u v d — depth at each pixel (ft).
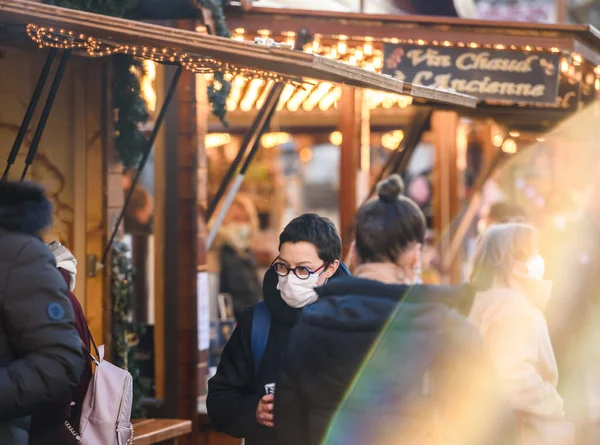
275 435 18.71
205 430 33.40
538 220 50.57
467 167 79.61
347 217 44.98
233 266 53.88
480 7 55.83
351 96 44.39
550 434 23.26
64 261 20.10
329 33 33.06
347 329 16.70
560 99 40.29
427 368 16.46
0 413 16.97
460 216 61.67
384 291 16.83
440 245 61.16
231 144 68.13
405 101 39.32
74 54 29.45
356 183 44.83
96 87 30.50
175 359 33.40
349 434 16.58
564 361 29.35
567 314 29.58
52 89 23.20
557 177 56.44
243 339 19.89
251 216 66.28
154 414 33.40
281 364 17.52
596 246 31.50
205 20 30.19
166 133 33.42
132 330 31.14
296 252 19.04
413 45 33.63
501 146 58.75
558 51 34.19
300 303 19.15
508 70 34.22
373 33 33.35
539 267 24.08
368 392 16.58
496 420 16.53
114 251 30.76
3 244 17.44
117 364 30.66
